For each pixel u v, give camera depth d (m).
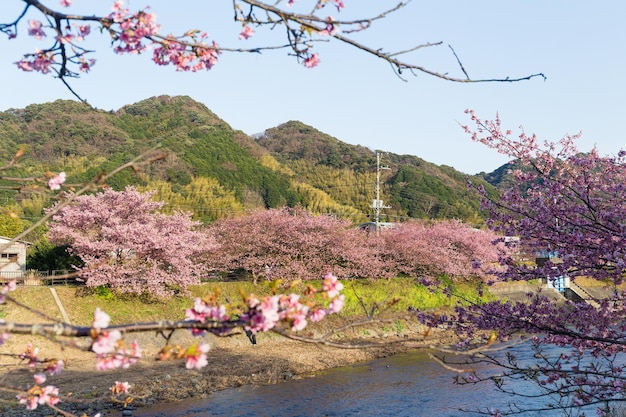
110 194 33.25
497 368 24.86
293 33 4.63
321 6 4.67
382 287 41.31
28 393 5.25
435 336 34.34
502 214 11.55
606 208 11.12
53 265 36.22
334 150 126.56
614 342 9.93
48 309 29.42
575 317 10.99
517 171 12.91
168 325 3.85
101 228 31.88
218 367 26.67
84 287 31.80
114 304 31.59
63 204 4.73
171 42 5.02
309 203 97.19
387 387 23.42
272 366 27.05
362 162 120.00
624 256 9.95
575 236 10.62
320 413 19.86
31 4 4.36
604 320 10.88
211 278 39.56
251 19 4.77
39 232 45.97
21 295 29.94
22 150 5.57
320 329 33.66
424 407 20.25
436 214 96.31
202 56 5.29
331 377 25.48
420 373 25.83
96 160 80.62
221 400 21.58
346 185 108.94
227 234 38.97
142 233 31.47
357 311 36.97
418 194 99.75
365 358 29.33
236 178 93.25
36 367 5.40
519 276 11.51
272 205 92.75
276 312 3.90
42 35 4.54
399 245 45.09
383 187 105.75
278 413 19.86
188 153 92.62
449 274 45.72
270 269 37.62
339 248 40.41
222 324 3.89
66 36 4.74
